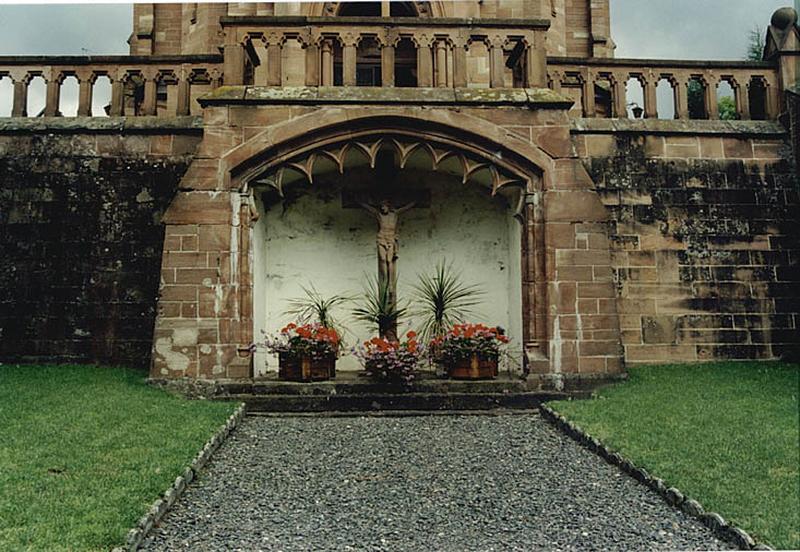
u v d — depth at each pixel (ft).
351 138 39.50
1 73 45.01
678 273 43.83
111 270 43.37
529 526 20.98
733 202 44.68
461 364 38.42
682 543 19.67
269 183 39.63
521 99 39.68
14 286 43.29
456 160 42.01
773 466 24.57
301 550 19.13
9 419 28.68
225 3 61.87
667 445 26.94
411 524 21.12
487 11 58.90
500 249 46.52
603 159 44.47
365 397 36.50
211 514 21.65
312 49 40.16
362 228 46.85
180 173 44.06
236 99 38.88
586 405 34.06
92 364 42.55
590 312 38.83
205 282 38.14
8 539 17.80
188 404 33.96
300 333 38.17
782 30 47.21
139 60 44.88
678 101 45.93
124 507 20.29
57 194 44.01
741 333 43.75
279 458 27.66
